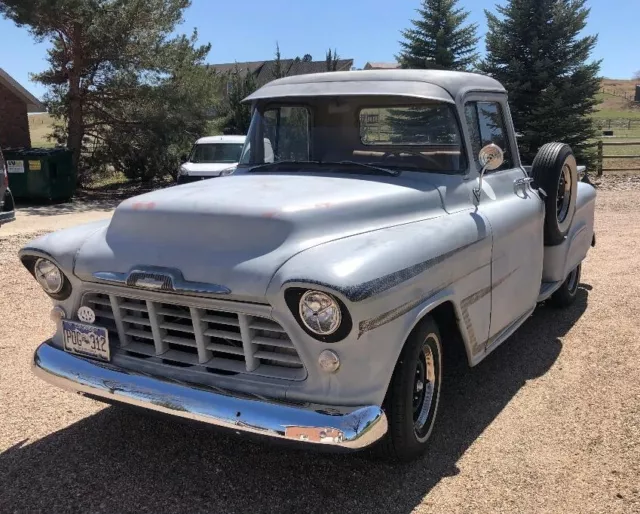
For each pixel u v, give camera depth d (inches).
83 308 130.6
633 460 133.0
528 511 117.3
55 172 667.4
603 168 805.2
